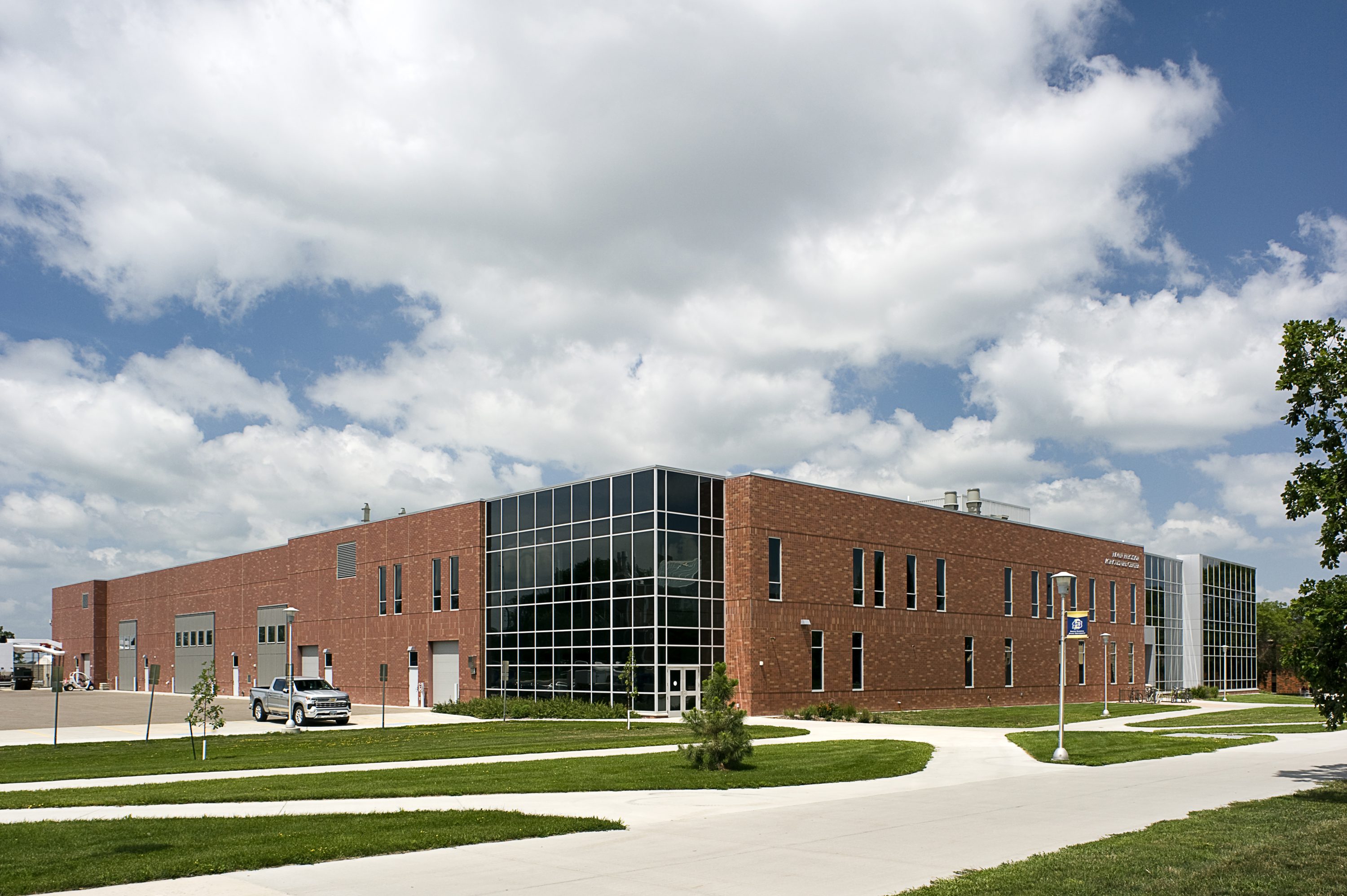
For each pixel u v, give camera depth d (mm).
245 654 69250
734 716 21500
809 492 44719
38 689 85750
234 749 29469
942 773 21156
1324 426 17844
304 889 10125
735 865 11336
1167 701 63438
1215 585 78625
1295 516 17953
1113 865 10742
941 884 10023
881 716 40000
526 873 10930
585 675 43375
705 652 41438
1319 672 17562
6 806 16297
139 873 10609
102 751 29422
